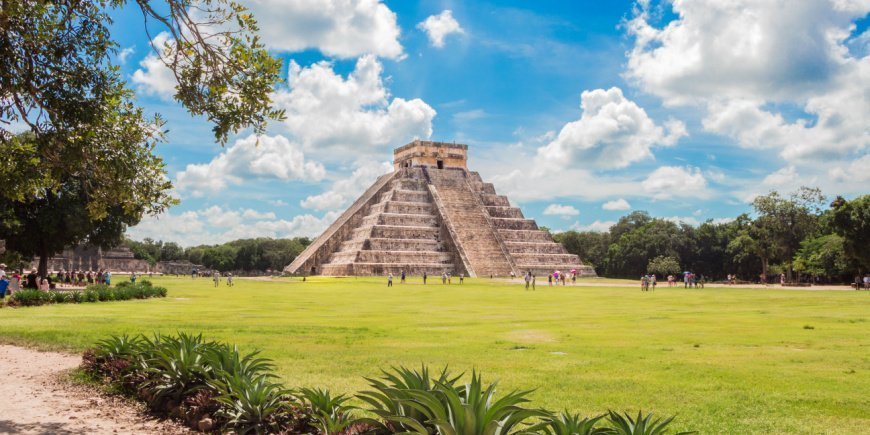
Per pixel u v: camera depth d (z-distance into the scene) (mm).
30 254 56844
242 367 10781
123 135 12664
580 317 30234
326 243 110062
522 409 6512
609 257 140250
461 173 125562
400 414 7074
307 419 9023
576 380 13094
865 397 11656
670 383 12852
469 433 6172
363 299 46719
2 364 15383
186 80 11969
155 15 11523
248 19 11859
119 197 13102
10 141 12359
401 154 129375
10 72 11148
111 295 40094
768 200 103750
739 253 118375
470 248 106250
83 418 10539
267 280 94438
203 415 9930
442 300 45594
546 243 111250
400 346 18484
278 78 12125
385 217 106938
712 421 10102
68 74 11594
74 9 11883
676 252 127188
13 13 10633
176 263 170625
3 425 9930
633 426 6867
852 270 88438
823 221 103812
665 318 29422
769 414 10484
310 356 16219
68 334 20188
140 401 11609
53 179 13344
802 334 22000
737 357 16391
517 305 40125
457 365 14898
